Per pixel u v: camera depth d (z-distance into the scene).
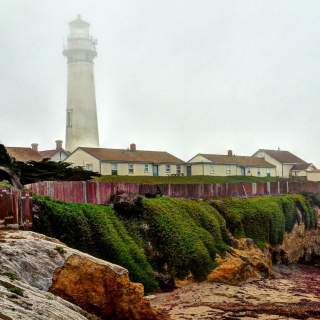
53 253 14.80
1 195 16.95
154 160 62.62
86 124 67.50
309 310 23.06
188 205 35.38
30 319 10.03
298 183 57.78
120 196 30.52
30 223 19.02
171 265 27.66
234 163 70.75
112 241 25.02
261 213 41.50
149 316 15.86
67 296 14.25
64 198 27.16
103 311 14.98
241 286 28.20
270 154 85.88
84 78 67.88
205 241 31.05
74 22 69.00
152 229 29.53
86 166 57.03
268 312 22.31
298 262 45.53
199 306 22.73
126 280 15.54
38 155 54.69
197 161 68.56
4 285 11.62
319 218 53.62
